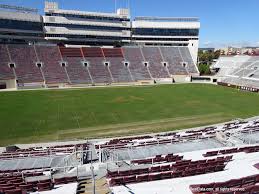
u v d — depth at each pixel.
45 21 107.56
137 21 122.19
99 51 108.75
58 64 97.75
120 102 65.06
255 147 22.33
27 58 95.62
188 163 18.88
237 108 58.78
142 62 109.62
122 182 16.08
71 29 111.81
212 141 27.45
